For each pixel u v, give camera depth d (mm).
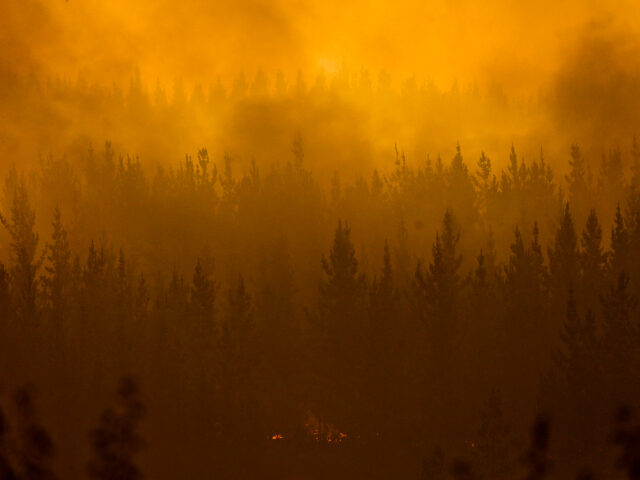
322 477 71562
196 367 75625
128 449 20906
